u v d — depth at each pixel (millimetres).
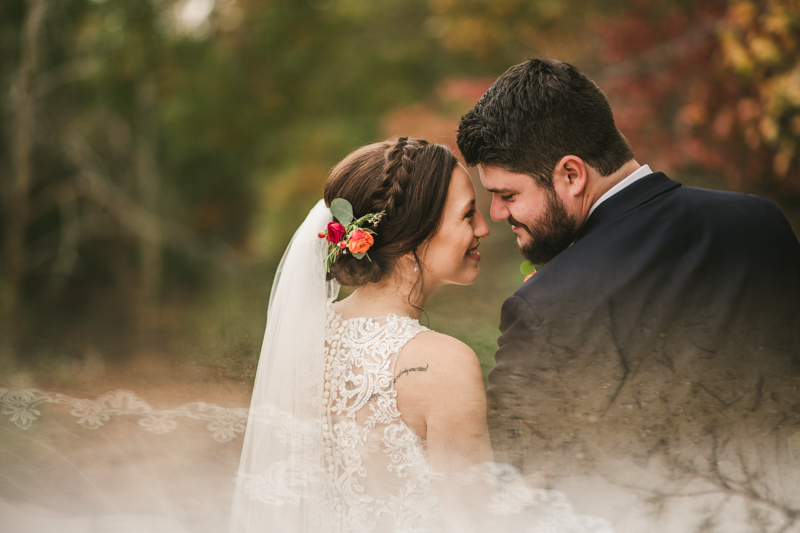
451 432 1612
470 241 1857
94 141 12281
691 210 1938
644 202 1972
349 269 1812
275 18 12328
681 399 1631
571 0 7531
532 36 7875
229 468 1729
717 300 1812
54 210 11750
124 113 12258
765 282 1853
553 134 2020
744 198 2025
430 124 8078
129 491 1698
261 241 11477
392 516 1644
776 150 5398
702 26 5879
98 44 11195
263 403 1769
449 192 1840
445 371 1635
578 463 1577
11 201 10734
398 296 1844
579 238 2016
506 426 1615
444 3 8219
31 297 10594
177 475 1729
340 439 1708
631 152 2111
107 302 10961
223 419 1765
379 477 1656
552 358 1741
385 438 1656
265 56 12484
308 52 12391
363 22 12266
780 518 1489
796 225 5230
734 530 1499
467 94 7180
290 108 12305
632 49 6293
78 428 1742
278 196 11430
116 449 1700
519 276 5988
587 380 1700
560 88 2016
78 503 1695
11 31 10781
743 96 5418
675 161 5883
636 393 1651
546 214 2080
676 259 1856
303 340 1771
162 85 11789
